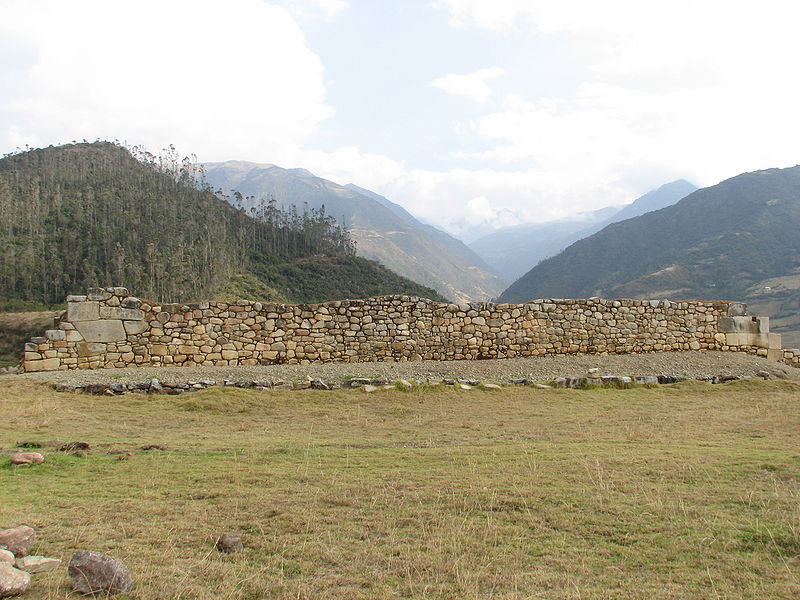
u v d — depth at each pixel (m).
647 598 4.47
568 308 19.55
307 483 7.39
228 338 17.53
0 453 8.72
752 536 5.55
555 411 12.80
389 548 5.46
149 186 79.62
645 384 15.78
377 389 14.38
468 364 17.31
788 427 10.82
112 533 5.77
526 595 4.54
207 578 4.88
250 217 88.62
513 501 6.58
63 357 16.45
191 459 8.59
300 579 4.88
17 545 5.19
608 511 6.27
